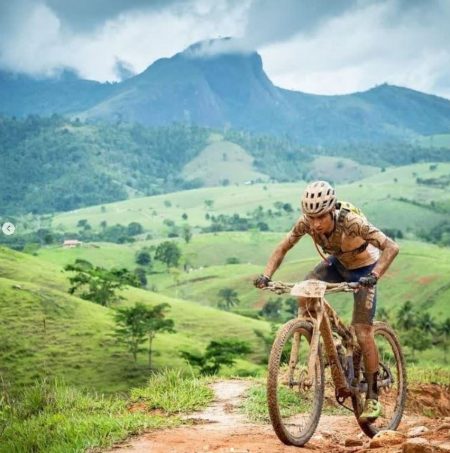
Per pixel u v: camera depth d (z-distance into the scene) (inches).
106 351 3233.3
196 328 4416.8
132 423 280.5
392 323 4928.6
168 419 302.8
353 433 297.1
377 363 265.6
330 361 255.3
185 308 4758.9
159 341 3580.2
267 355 3796.8
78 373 3024.1
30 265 4931.1
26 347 3127.5
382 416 321.4
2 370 2945.4
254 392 356.8
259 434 273.0
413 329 4507.9
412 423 325.4
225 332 4375.0
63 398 356.5
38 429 291.7
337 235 252.4
